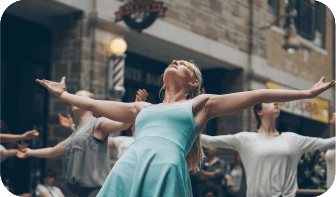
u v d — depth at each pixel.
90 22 9.02
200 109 2.84
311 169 5.73
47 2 8.67
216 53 10.96
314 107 10.30
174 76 2.93
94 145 4.40
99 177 4.40
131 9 8.91
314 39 12.03
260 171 4.63
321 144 4.69
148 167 2.69
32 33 9.23
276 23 11.77
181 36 10.15
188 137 2.80
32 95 9.18
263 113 4.76
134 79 10.18
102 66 9.10
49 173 6.82
